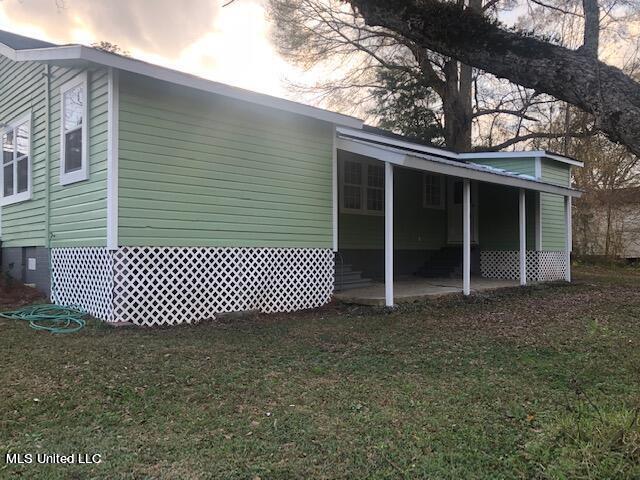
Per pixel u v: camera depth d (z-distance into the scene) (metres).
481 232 15.18
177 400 4.07
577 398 4.18
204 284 7.64
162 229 7.16
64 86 7.93
